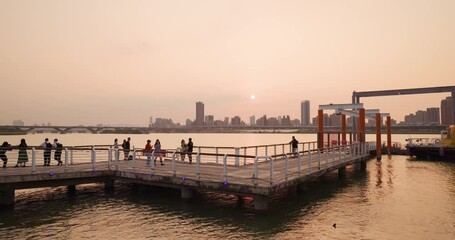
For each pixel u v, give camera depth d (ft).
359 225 41.11
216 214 45.68
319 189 65.36
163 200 53.88
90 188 64.28
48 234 37.45
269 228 39.68
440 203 52.80
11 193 50.03
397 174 86.69
